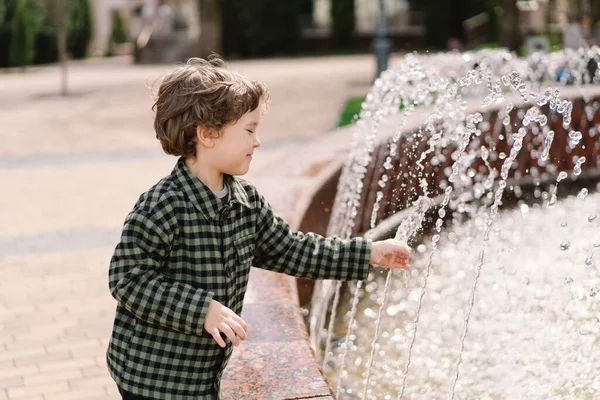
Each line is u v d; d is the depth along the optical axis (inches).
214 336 63.4
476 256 186.5
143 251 64.9
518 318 147.6
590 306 150.9
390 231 177.3
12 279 180.4
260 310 105.5
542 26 746.8
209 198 67.4
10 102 661.3
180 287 64.4
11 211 255.8
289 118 481.7
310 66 979.3
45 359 133.8
